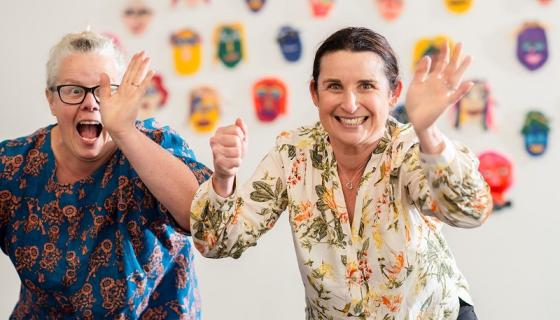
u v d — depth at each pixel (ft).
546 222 8.93
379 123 5.02
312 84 5.27
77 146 5.72
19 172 5.88
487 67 8.88
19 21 9.32
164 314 6.15
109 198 5.79
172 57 9.21
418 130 4.50
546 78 8.83
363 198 5.15
